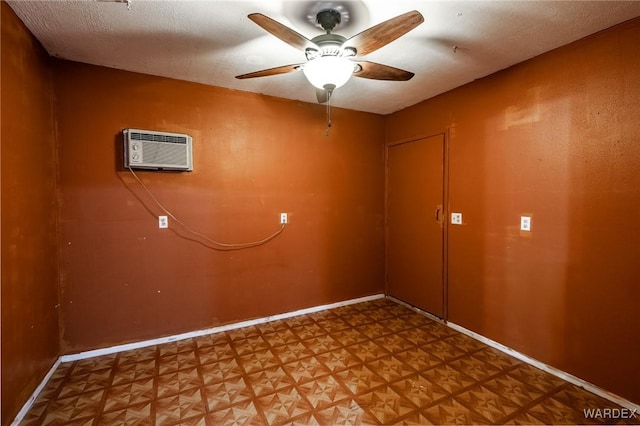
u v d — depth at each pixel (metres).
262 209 3.24
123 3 1.73
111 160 2.59
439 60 2.44
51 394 2.07
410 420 1.83
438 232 3.26
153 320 2.78
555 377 2.26
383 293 4.03
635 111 1.87
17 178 1.83
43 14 1.83
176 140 2.72
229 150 3.06
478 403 1.98
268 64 2.52
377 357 2.55
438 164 3.24
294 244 3.43
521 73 2.46
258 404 1.98
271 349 2.69
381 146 3.98
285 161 3.36
